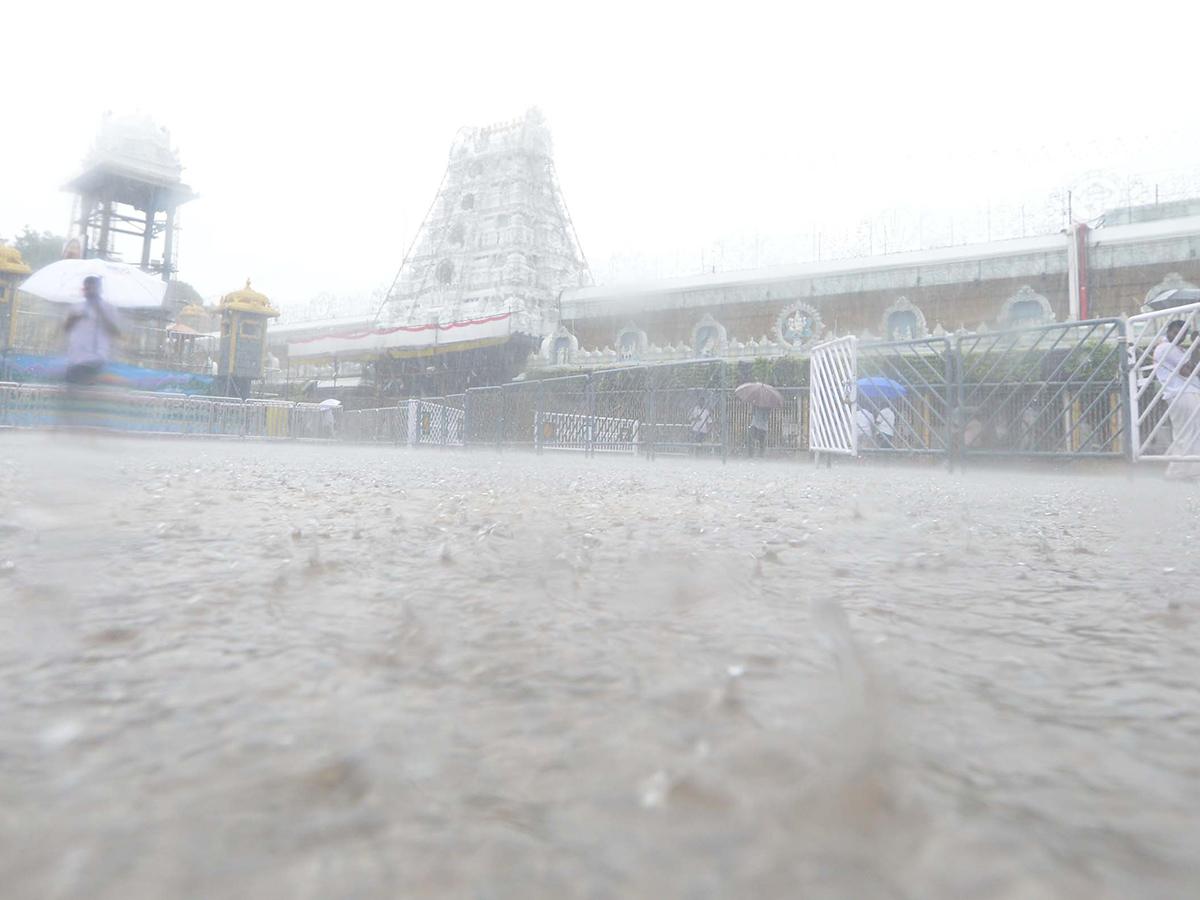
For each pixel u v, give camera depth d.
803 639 0.95
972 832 0.42
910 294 25.78
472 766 0.53
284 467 6.43
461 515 2.57
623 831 0.42
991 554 1.86
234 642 0.92
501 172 41.41
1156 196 23.80
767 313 28.31
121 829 0.44
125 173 36.53
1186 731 0.63
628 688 0.73
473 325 31.69
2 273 24.23
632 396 11.20
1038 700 0.72
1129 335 5.92
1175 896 0.35
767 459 12.00
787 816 0.43
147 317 33.25
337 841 0.42
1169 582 1.48
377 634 0.96
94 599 1.17
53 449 7.80
